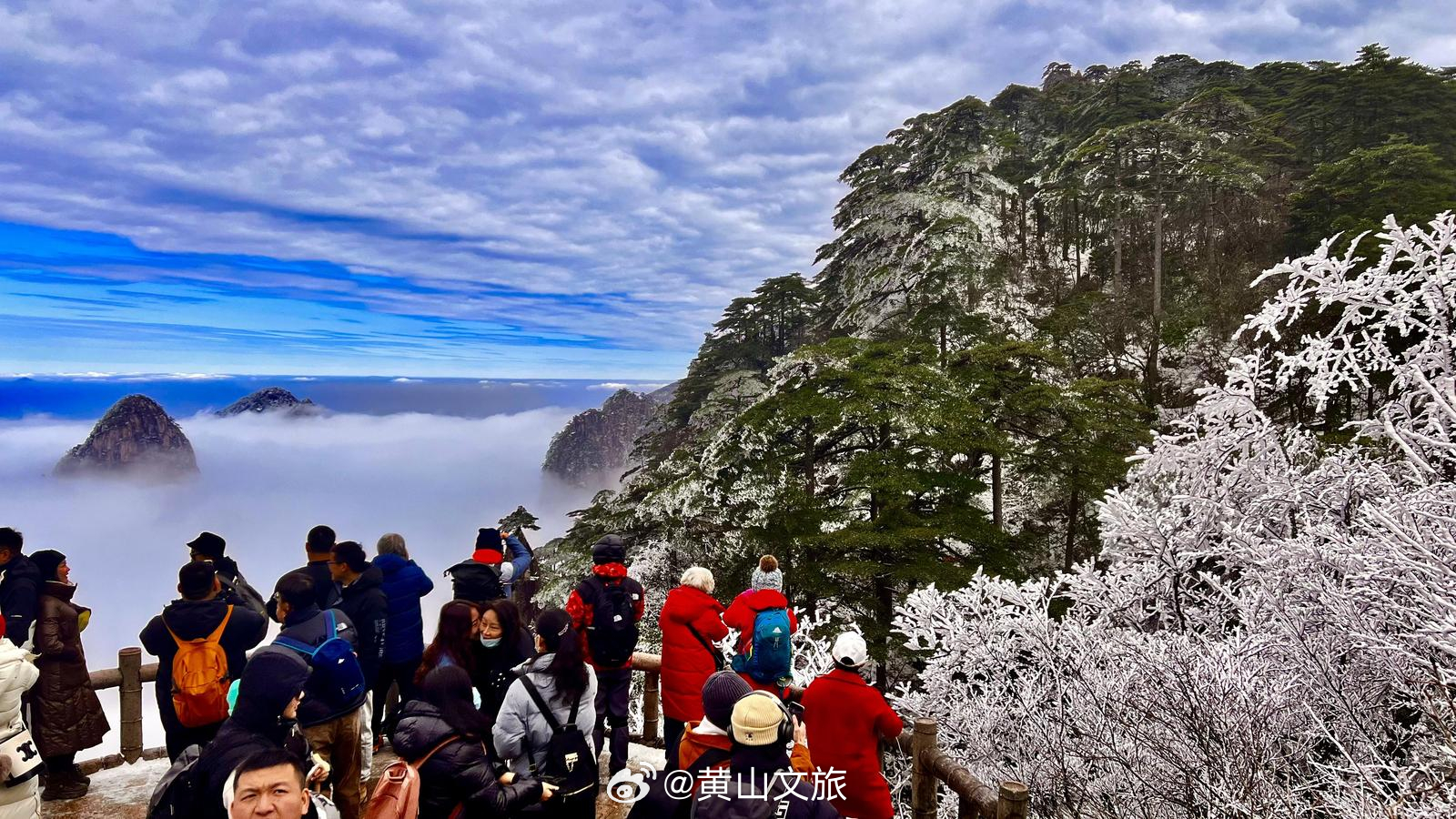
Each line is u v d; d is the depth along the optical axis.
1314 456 9.42
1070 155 41.84
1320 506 8.16
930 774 3.91
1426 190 31.41
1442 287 7.75
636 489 23.08
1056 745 6.13
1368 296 7.96
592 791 3.23
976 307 33.41
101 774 4.63
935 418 17.89
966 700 7.16
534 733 3.16
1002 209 46.22
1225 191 42.88
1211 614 8.16
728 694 2.72
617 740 4.23
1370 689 6.01
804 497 17.84
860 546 16.17
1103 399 22.39
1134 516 8.40
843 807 3.61
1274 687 5.77
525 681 3.19
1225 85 64.19
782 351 49.47
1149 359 30.44
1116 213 42.75
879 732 3.69
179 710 3.50
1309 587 6.21
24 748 2.97
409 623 4.60
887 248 34.75
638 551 19.48
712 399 35.91
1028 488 24.62
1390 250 7.76
